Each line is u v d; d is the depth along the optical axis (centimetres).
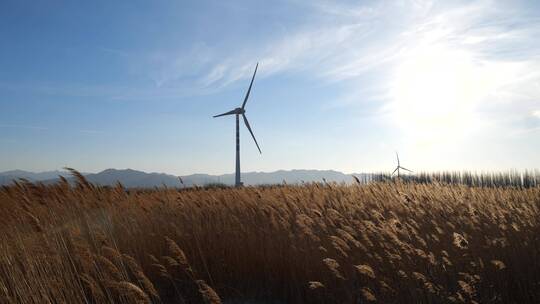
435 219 1059
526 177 3356
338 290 789
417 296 771
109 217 1073
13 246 812
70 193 1206
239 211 1163
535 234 952
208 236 945
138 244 923
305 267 830
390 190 1360
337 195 1345
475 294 788
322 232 956
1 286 653
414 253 838
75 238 796
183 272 871
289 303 823
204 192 1438
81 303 652
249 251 895
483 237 946
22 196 1131
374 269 805
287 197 1215
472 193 1360
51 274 692
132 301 648
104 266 738
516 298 820
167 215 1141
